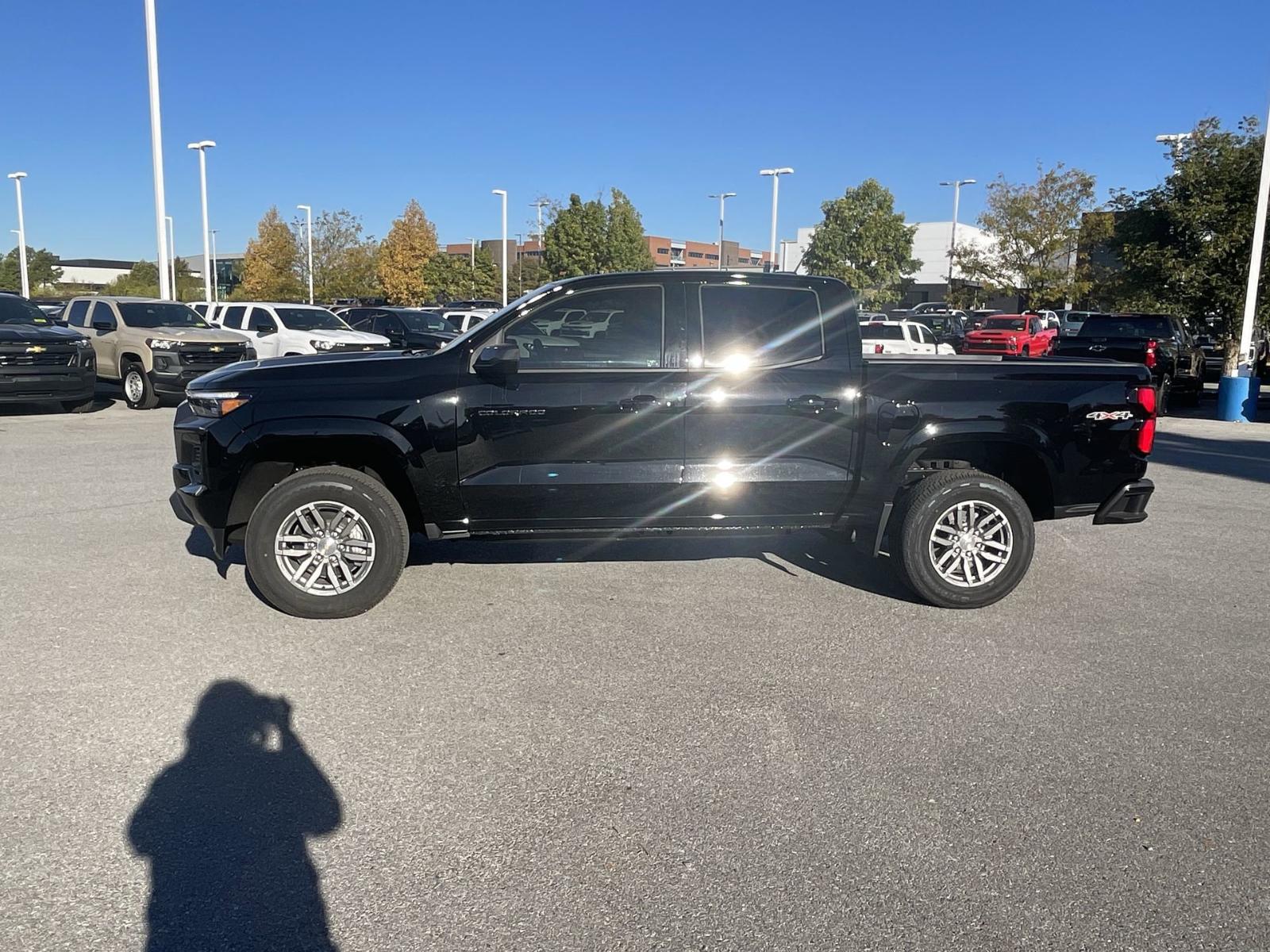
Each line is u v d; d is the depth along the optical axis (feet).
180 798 11.21
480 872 9.86
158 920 9.04
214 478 17.13
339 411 17.06
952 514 18.33
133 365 51.26
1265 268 59.52
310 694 14.20
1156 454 41.09
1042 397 18.30
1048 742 12.90
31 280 221.87
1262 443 45.01
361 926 9.00
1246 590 20.08
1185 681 15.07
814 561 21.95
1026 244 127.34
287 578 17.30
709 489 17.81
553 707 13.87
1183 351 59.67
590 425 17.44
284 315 61.26
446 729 13.11
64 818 10.76
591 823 10.80
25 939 8.74
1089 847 10.39
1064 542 24.41
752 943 8.79
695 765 12.17
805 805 11.21
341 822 10.77
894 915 9.21
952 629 17.43
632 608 18.35
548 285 18.22
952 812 11.07
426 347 21.08
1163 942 8.86
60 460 33.96
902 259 133.39
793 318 18.17
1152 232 65.72
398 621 17.47
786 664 15.61
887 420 18.01
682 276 17.90
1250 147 60.90
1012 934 8.95
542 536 18.03
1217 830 10.76
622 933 8.91
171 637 16.47
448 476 17.35
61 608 17.85
